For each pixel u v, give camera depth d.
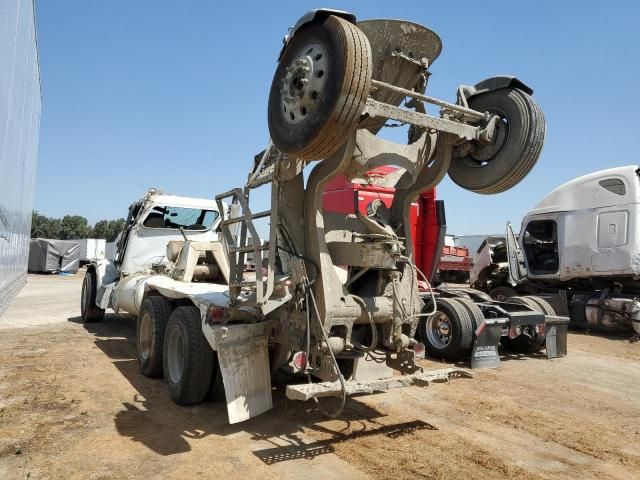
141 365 6.45
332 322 4.25
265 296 4.35
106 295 9.43
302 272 4.33
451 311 7.91
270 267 4.36
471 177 4.91
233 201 5.60
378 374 4.64
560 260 12.38
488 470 3.89
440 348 8.12
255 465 3.81
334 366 4.06
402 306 4.71
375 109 3.95
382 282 4.69
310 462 3.90
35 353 7.50
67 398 5.34
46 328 9.95
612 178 11.63
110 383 6.00
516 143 4.55
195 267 7.27
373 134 4.93
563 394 6.32
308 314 4.32
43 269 33.66
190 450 4.08
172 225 9.54
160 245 9.44
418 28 4.53
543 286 13.23
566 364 8.30
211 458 3.93
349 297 4.40
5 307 8.69
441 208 8.25
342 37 3.51
